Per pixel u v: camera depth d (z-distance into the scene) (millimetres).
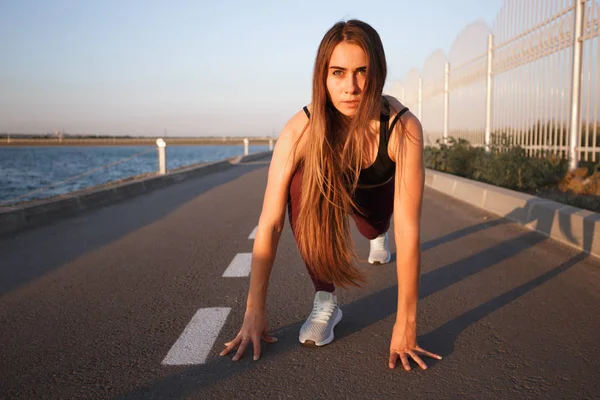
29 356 2641
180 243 5434
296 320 3064
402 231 2357
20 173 33531
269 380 2318
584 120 7609
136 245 5352
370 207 2730
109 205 8664
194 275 4133
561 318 3008
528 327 2885
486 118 10828
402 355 2432
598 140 7742
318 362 2492
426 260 4402
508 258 4391
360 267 4215
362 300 3400
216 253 4926
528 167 7777
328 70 2146
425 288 3629
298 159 2385
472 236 5328
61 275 4203
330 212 2412
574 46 7535
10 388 2299
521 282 3715
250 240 5555
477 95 11664
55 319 3178
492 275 3904
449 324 2953
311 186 2320
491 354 2545
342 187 2371
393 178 2607
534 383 2242
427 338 2758
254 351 2539
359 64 2092
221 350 2658
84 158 76188
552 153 8477
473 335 2787
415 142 2295
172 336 2865
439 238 5289
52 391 2268
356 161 2320
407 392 2184
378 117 2287
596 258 4262
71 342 2811
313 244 2445
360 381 2291
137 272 4254
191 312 3252
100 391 2256
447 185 9328
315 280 2789
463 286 3654
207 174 16734
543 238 5086
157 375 2395
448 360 2486
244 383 2295
